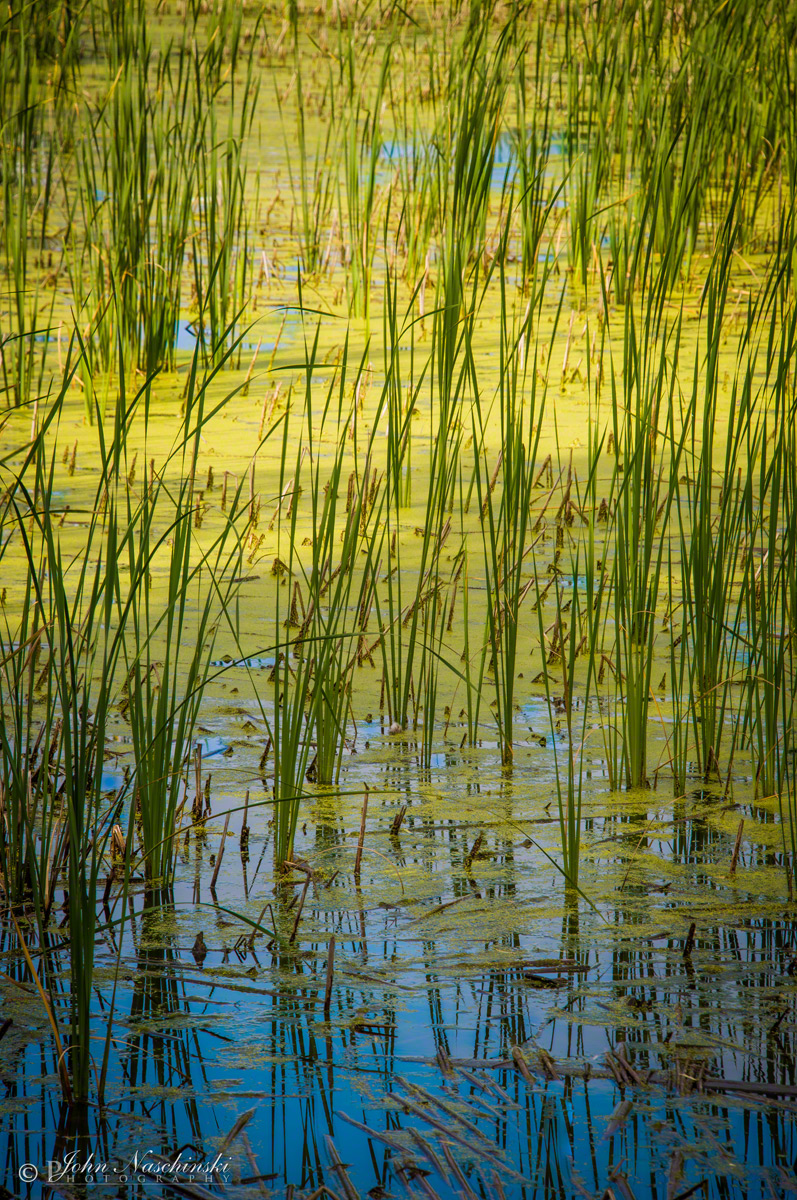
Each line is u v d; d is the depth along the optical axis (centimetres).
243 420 1076
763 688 674
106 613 434
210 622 725
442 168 1389
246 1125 370
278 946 460
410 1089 385
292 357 1213
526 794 580
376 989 434
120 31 1292
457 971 445
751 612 609
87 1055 378
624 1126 369
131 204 1163
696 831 549
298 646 698
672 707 662
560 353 1217
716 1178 348
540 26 1283
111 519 445
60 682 409
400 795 577
